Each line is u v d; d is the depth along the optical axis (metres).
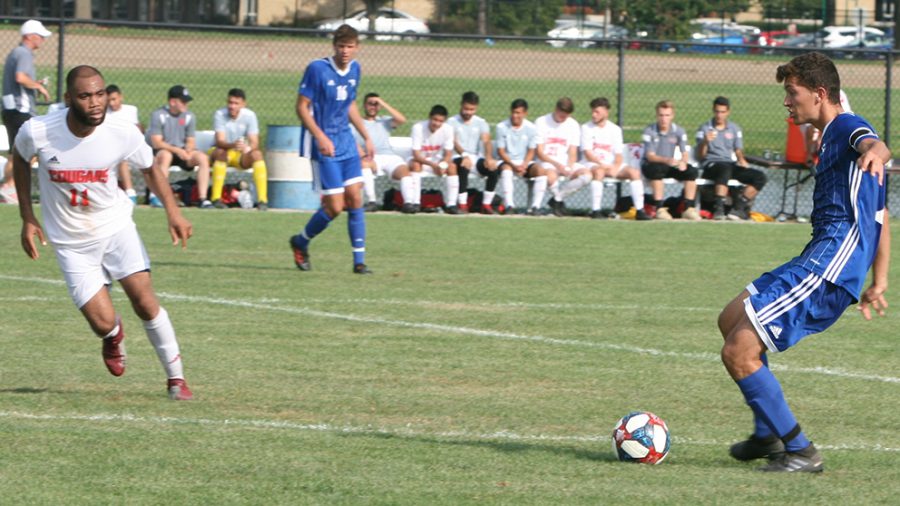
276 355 24.48
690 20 137.88
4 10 126.19
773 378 16.56
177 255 38.31
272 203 51.62
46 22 53.84
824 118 16.50
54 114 19.69
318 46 126.19
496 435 18.80
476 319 28.95
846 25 147.00
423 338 26.59
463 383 22.47
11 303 29.59
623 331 27.89
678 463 17.33
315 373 22.97
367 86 101.62
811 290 16.17
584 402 21.20
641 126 86.00
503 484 15.90
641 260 39.78
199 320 28.08
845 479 16.52
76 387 21.50
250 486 15.57
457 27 131.62
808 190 61.47
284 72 112.31
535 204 51.44
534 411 20.47
